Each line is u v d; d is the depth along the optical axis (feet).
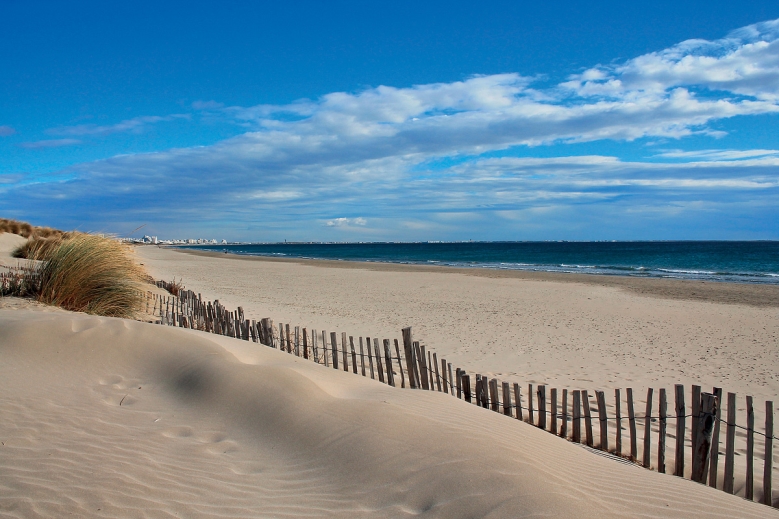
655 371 25.75
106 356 15.79
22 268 30.60
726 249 294.66
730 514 8.52
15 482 8.46
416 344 18.47
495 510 7.34
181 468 9.48
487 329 36.99
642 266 140.97
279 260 173.58
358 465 9.25
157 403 13.07
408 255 260.42
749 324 40.47
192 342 16.65
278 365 15.07
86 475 8.89
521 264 153.69
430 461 8.97
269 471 9.49
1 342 15.87
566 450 10.93
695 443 12.28
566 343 32.40
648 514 7.93
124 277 29.22
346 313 43.75
